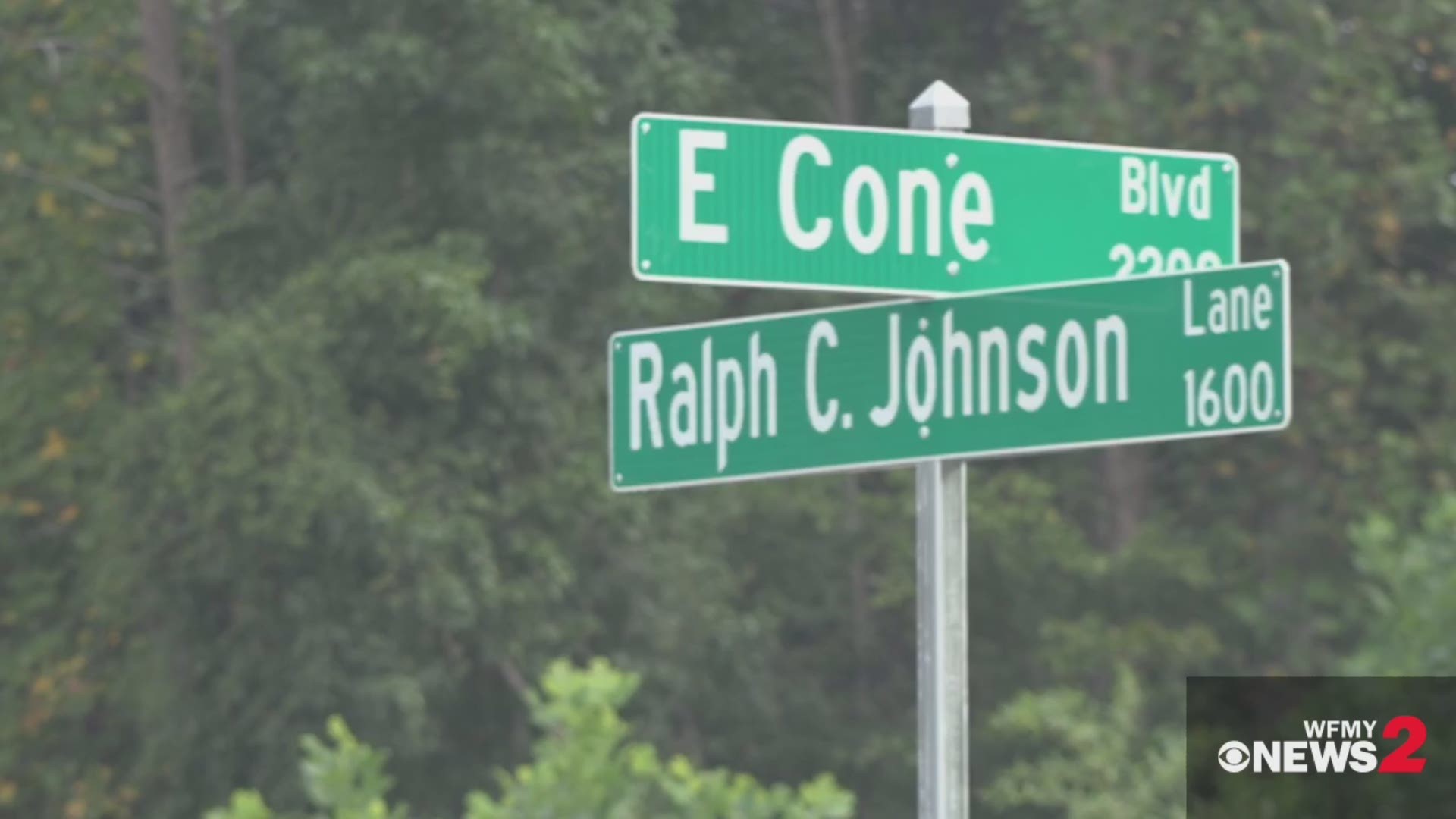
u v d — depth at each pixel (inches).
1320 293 1884.8
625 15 1888.5
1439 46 1943.9
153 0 1995.6
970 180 535.2
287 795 1749.5
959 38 2311.8
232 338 1708.9
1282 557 1914.4
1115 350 501.7
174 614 1835.6
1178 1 1845.5
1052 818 2052.2
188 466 1683.1
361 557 1747.0
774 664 2177.7
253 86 2186.3
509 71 1771.7
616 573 1873.8
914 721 2153.1
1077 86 1909.4
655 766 483.5
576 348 1948.8
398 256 1745.8
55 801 1994.3
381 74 1801.2
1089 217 546.0
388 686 1686.8
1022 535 1971.0
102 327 2060.8
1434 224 1966.0
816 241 523.5
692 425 546.9
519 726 1867.6
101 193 1969.7
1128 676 1753.2
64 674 1975.9
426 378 1770.4
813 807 482.9
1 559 2055.9
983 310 515.2
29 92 2018.9
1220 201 562.3
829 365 530.6
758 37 2253.9
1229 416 486.6
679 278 513.0
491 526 1818.4
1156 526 1943.9
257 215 1955.0
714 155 518.0
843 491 2119.8
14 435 1988.2
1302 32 1814.7
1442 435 1850.4
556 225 1824.6
